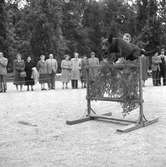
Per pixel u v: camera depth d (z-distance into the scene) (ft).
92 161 15.16
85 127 22.90
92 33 182.19
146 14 125.08
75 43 163.22
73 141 18.95
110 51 23.97
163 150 16.60
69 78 54.13
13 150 17.34
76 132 21.33
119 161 15.03
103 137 19.76
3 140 19.51
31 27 135.85
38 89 56.75
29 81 51.03
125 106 23.39
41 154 16.51
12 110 30.35
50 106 32.37
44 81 52.13
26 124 24.11
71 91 47.55
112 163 14.79
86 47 169.58
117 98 23.76
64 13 164.86
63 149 17.31
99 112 28.66
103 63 24.40
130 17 161.99
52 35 133.59
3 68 49.19
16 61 50.93
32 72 51.06
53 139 19.53
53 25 134.62
